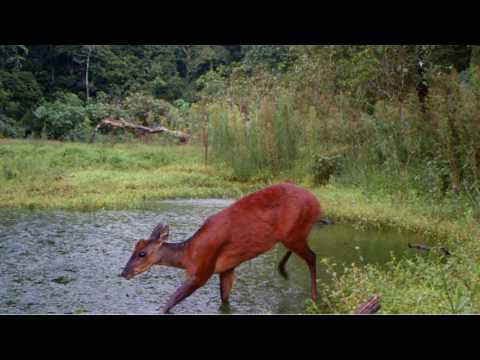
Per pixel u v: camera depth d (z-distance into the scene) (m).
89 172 16.86
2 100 31.48
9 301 5.80
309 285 6.37
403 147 12.52
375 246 8.16
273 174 15.96
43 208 11.64
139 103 31.33
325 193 12.55
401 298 5.11
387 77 13.90
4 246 8.27
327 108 16.17
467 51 14.39
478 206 8.93
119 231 9.44
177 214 11.19
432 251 7.33
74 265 7.29
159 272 7.01
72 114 28.97
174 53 46.94
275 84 20.03
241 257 5.55
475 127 9.68
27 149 19.80
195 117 22.47
